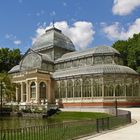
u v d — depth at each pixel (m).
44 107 80.94
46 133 24.81
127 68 90.62
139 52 102.88
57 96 98.25
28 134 23.47
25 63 115.50
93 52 99.25
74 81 92.50
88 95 87.94
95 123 32.25
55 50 117.38
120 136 28.83
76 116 70.25
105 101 83.81
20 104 93.38
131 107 84.56
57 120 64.62
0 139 21.64
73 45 125.31
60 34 122.50
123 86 85.88
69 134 27.44
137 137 28.08
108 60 97.88
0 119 69.62
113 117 37.53
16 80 105.56
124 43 120.56
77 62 104.62
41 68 108.31
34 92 98.31
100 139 26.73
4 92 93.50
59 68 111.25
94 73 87.12
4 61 145.12
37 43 125.06
